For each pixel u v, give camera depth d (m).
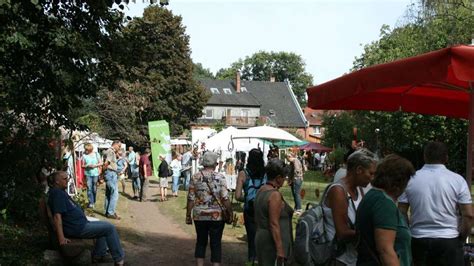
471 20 27.27
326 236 4.78
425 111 8.11
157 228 12.80
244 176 7.95
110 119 33.12
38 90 8.88
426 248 5.16
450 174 5.22
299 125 79.25
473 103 6.48
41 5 7.82
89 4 8.53
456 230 5.18
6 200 9.29
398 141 31.80
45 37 8.01
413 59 5.06
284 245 6.02
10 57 8.29
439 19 28.66
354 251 4.61
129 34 9.17
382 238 3.75
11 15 7.41
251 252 8.09
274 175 6.10
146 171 19.23
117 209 16.09
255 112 77.88
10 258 7.23
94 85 9.34
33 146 9.36
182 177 26.62
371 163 4.64
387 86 5.39
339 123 46.41
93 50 8.38
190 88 52.94
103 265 8.19
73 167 16.75
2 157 9.16
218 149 20.75
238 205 17.55
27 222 9.84
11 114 9.23
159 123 27.03
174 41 51.28
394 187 3.94
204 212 7.77
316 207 4.93
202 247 7.92
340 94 6.17
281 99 82.25
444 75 4.70
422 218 5.20
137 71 9.84
